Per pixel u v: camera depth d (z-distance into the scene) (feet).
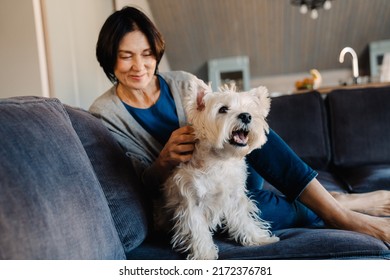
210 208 3.68
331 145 6.96
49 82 6.25
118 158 3.67
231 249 3.42
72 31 7.17
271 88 22.93
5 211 1.85
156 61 4.31
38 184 2.11
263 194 4.18
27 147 2.19
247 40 19.34
